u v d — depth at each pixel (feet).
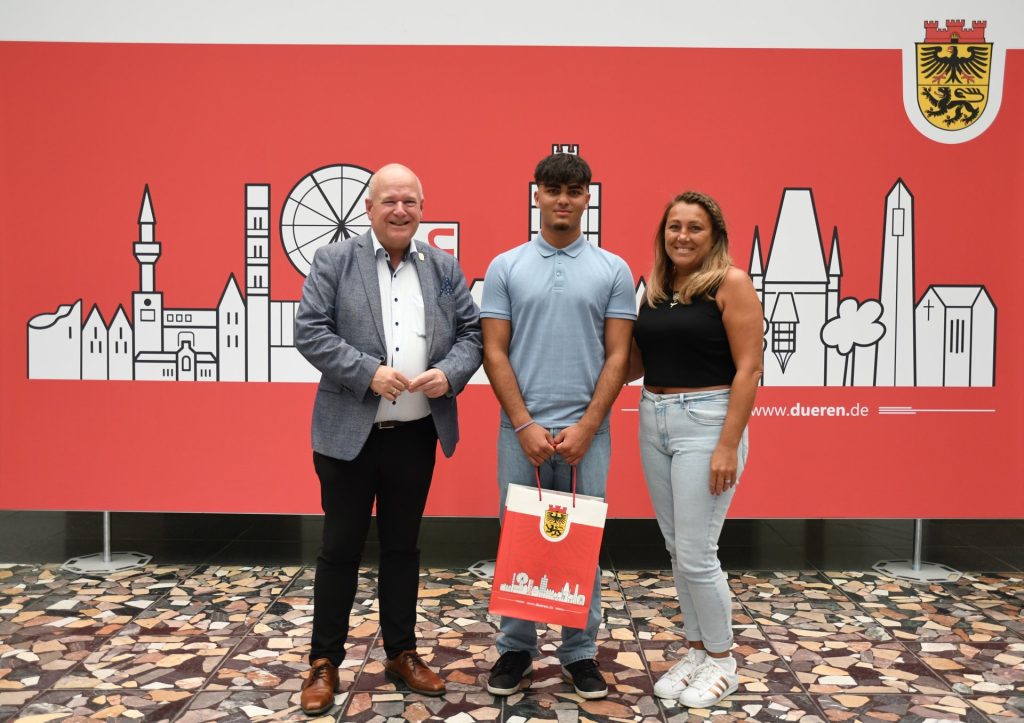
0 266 11.04
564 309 7.08
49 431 11.16
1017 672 7.97
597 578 7.52
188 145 10.96
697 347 7.00
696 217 6.97
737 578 10.96
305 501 11.23
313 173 11.00
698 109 10.87
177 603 9.81
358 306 7.09
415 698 7.33
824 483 11.14
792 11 10.78
